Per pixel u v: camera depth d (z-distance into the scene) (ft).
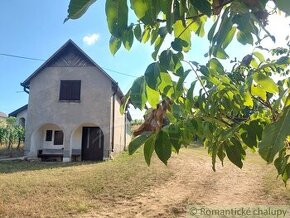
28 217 26.99
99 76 66.54
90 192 35.27
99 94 66.08
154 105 3.95
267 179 42.37
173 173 46.93
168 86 3.96
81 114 65.92
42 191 34.71
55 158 67.82
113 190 36.27
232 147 4.74
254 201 32.07
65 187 36.70
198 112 5.03
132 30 4.09
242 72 6.02
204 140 5.55
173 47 3.98
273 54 6.64
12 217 26.84
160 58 3.89
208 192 36.99
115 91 68.13
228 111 5.11
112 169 47.91
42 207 29.58
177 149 4.44
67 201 31.53
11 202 30.66
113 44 4.22
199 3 3.26
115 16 2.96
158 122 3.87
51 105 66.69
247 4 3.41
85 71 66.85
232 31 4.27
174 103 4.36
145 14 3.04
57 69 67.56
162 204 31.76
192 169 51.21
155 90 3.92
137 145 3.77
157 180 42.01
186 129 4.63
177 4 3.35
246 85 4.95
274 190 35.40
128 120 88.02
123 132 79.97
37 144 68.44
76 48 66.80
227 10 3.66
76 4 2.74
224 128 5.14
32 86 67.72
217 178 45.14
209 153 5.26
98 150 68.44
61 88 67.05
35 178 41.16
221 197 34.47
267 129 2.54
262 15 3.66
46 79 67.56
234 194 35.70
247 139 4.72
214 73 4.68
